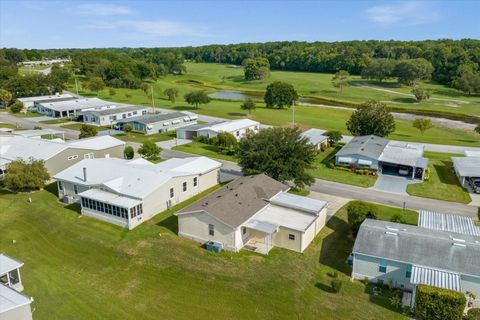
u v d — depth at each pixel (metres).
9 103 106.62
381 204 42.50
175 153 62.00
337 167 55.16
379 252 27.72
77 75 165.75
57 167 48.44
